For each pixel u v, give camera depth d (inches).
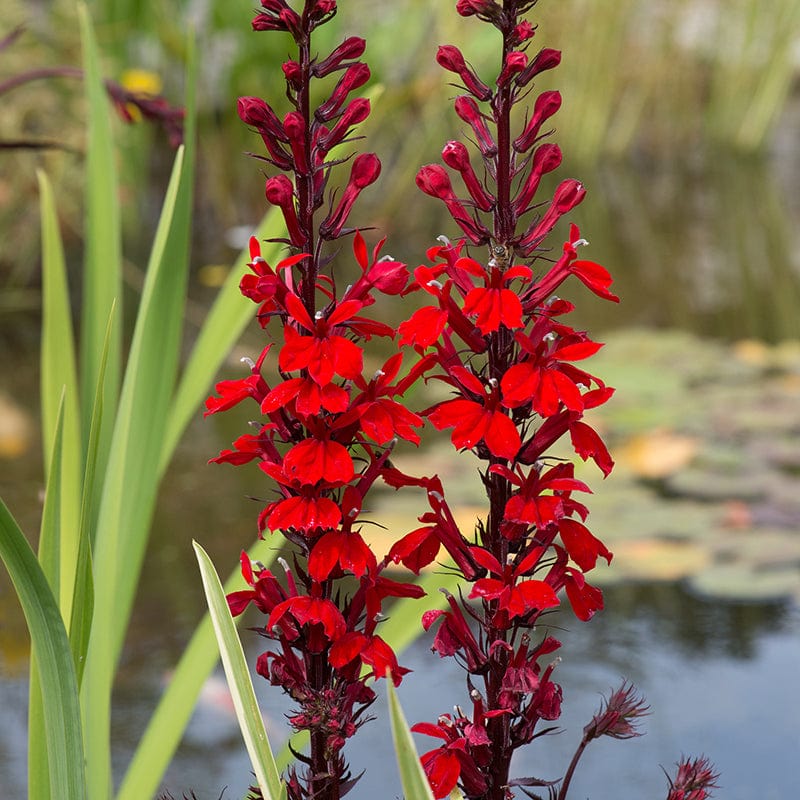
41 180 61.3
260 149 207.0
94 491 56.9
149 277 56.1
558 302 41.6
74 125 170.6
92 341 59.6
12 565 44.3
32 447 119.5
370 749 72.3
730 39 287.9
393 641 55.3
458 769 41.9
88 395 58.6
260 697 78.5
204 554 43.8
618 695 43.8
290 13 41.8
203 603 89.0
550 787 43.0
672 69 287.3
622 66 277.0
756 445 117.7
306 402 40.5
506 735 42.5
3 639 85.5
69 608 54.6
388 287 41.4
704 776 44.0
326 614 41.1
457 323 41.6
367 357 141.8
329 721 41.4
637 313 163.5
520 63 41.3
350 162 168.6
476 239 41.9
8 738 72.0
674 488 109.6
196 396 60.6
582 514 41.6
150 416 57.9
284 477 41.3
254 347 148.8
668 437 120.4
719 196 237.1
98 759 54.6
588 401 41.3
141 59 215.3
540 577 83.2
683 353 145.0
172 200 55.8
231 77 204.1
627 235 206.4
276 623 42.2
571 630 87.4
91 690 54.7
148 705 75.9
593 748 71.5
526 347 40.7
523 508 41.2
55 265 60.9
